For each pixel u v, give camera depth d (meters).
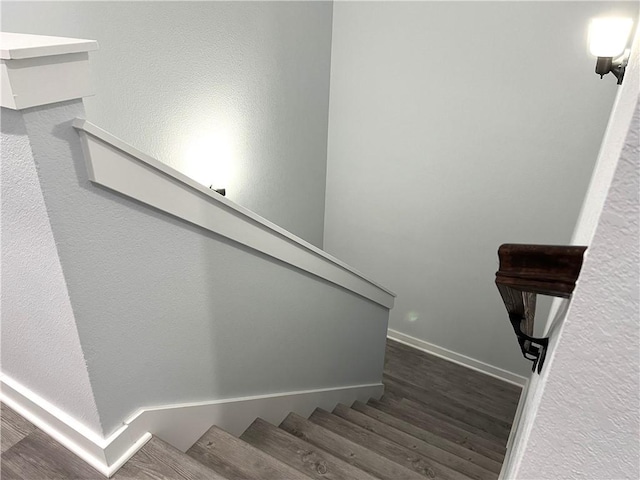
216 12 2.48
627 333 0.47
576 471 0.58
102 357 1.13
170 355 1.34
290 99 3.23
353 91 3.53
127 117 2.18
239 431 1.72
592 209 1.05
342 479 1.58
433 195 3.47
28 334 1.19
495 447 2.78
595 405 0.52
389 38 3.22
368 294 2.46
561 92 2.77
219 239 1.37
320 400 2.36
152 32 2.18
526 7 2.70
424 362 3.94
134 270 1.14
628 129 0.40
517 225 3.23
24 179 0.91
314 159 3.71
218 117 2.69
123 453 1.25
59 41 0.87
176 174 1.13
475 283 3.58
